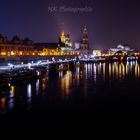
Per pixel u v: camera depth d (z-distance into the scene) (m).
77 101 65.12
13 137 41.06
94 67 194.88
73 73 143.25
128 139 40.12
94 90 82.25
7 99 66.69
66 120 49.12
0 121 48.56
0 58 163.25
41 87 87.50
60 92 78.12
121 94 74.94
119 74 134.62
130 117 50.94
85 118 50.31
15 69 119.50
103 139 40.19
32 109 56.97
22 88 84.50
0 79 81.81
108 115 52.38
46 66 157.50
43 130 43.81
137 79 111.31
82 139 40.25
